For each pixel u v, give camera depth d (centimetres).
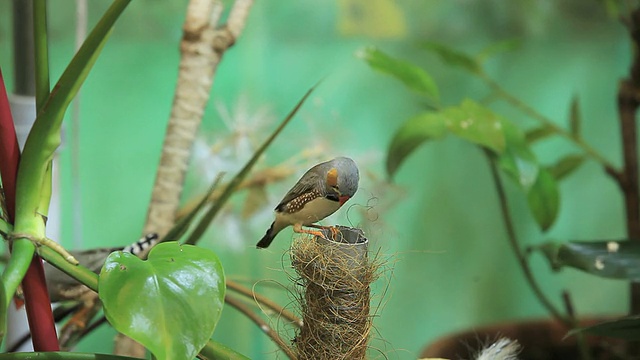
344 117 562
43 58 464
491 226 590
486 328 514
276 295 536
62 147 502
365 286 464
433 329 592
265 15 542
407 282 586
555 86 585
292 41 550
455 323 594
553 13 569
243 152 538
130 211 551
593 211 601
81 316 492
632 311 512
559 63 581
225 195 479
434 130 505
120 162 545
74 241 541
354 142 564
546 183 504
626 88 511
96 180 544
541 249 506
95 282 461
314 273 463
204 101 496
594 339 516
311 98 556
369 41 560
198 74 495
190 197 532
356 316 464
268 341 559
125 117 541
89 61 462
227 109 541
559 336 516
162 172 496
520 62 579
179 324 455
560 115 588
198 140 533
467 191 585
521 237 594
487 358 486
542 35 577
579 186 597
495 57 576
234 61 541
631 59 571
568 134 515
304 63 553
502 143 498
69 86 462
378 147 566
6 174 465
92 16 526
